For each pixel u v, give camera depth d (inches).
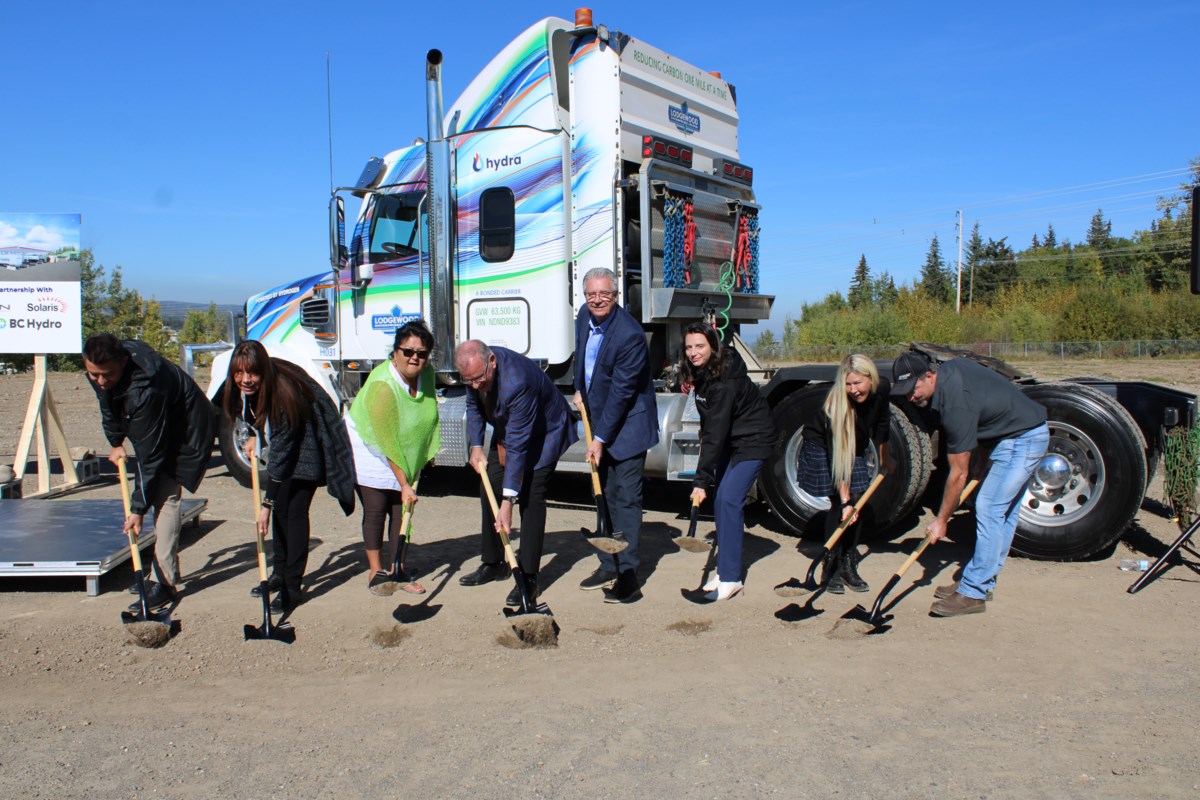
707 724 143.6
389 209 326.3
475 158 300.5
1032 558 233.3
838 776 126.5
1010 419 184.5
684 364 205.2
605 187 280.7
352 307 339.6
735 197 328.8
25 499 310.5
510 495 187.3
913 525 274.7
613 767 130.3
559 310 289.6
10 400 741.3
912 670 164.4
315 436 199.6
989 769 127.9
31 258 329.1
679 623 190.9
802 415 250.8
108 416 192.4
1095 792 121.4
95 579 210.1
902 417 237.0
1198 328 1594.5
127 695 160.2
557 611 199.5
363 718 149.0
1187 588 208.7
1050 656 169.6
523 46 290.2
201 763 134.3
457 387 314.2
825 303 2433.6
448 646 180.4
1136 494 218.7
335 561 241.8
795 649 175.9
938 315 1846.7
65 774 131.4
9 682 165.9
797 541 259.6
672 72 303.1
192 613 199.3
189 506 272.5
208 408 204.7
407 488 207.6
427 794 123.9
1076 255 2391.7
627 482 204.5
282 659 175.6
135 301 1497.3
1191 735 137.3
